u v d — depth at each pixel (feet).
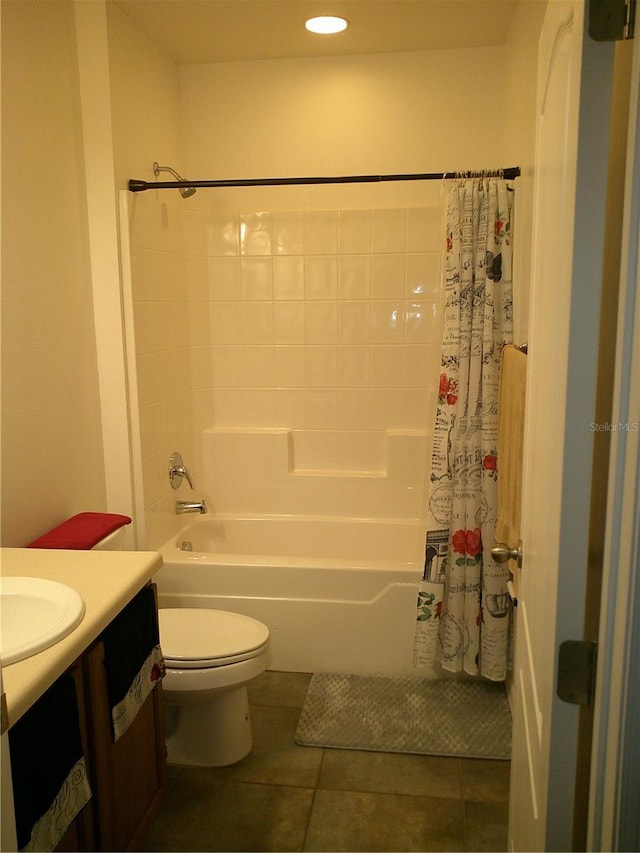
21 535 6.95
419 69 10.10
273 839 6.32
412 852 6.16
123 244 8.38
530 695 4.19
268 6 8.32
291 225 10.68
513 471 6.45
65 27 7.67
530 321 4.64
